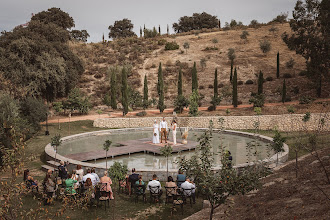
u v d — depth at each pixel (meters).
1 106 16.47
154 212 10.70
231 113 35.25
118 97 51.59
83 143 24.95
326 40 37.62
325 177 9.84
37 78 37.31
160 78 41.38
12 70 35.00
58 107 38.16
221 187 7.20
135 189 11.84
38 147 22.53
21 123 17.44
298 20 40.06
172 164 17.42
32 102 26.73
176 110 39.81
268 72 56.62
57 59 40.00
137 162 18.09
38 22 46.22
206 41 80.19
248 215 8.41
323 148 17.16
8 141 13.07
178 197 11.38
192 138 26.30
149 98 52.25
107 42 85.12
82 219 10.08
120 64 67.31
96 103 48.84
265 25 89.44
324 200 7.62
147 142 23.61
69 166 16.30
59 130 30.62
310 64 39.47
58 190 12.72
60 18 80.69
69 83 43.84
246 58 65.31
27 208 10.80
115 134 30.02
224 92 45.03
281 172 13.34
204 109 39.66
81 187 11.90
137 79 59.00
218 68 62.38
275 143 15.45
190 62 67.12
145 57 71.00
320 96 40.25
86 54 73.12
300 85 46.94
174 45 75.62
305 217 6.91
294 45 40.59
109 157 19.09
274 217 7.59
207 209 10.47
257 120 30.44
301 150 18.69
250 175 7.30
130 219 10.08
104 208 11.12
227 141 24.50
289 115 28.95
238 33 83.81
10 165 6.95
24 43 36.72
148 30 94.62
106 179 11.24
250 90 49.12
